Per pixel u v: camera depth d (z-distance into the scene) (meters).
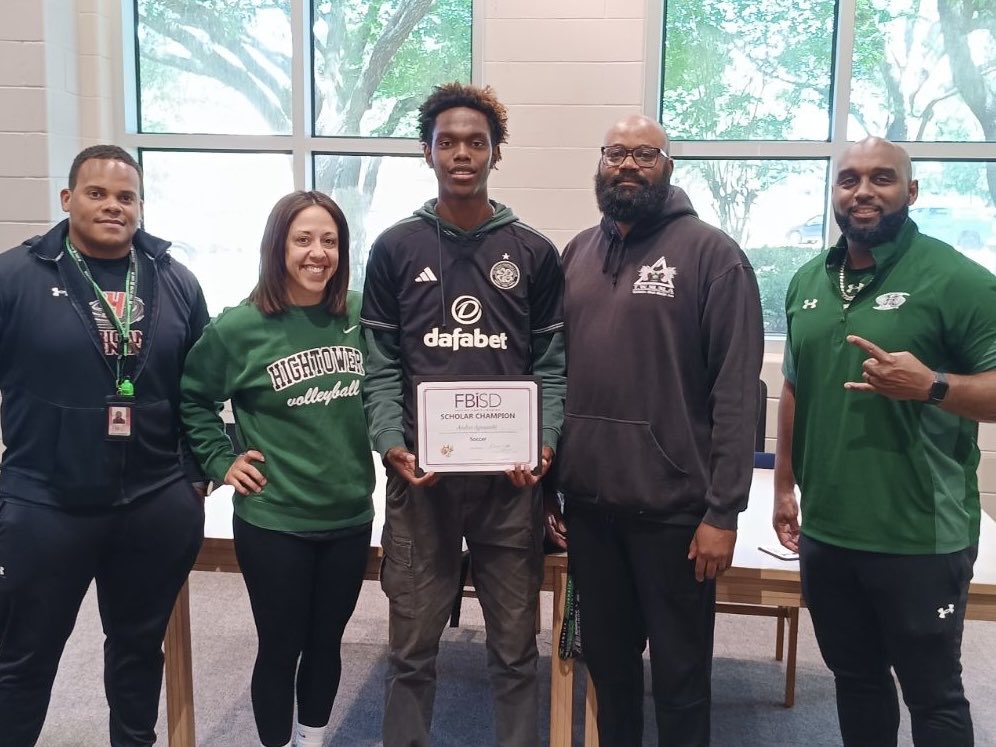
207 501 2.28
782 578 1.80
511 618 1.72
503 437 1.63
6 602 1.67
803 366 1.69
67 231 1.75
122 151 1.74
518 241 1.70
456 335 1.67
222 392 1.79
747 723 2.35
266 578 1.73
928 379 1.45
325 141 3.78
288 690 1.82
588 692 1.94
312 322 1.75
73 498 1.67
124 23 3.71
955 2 3.37
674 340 1.61
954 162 3.47
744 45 3.54
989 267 3.52
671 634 1.66
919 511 1.55
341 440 1.75
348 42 3.75
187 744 2.08
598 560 1.73
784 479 1.91
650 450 1.61
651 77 3.43
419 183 3.83
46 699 1.75
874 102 3.49
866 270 1.64
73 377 1.65
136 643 1.83
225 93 3.82
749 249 3.69
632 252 1.68
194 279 1.90
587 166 3.47
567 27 3.41
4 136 3.36
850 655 1.70
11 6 3.29
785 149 3.54
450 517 1.70
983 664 2.66
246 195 3.88
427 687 1.75
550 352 1.75
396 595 1.72
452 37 3.67
